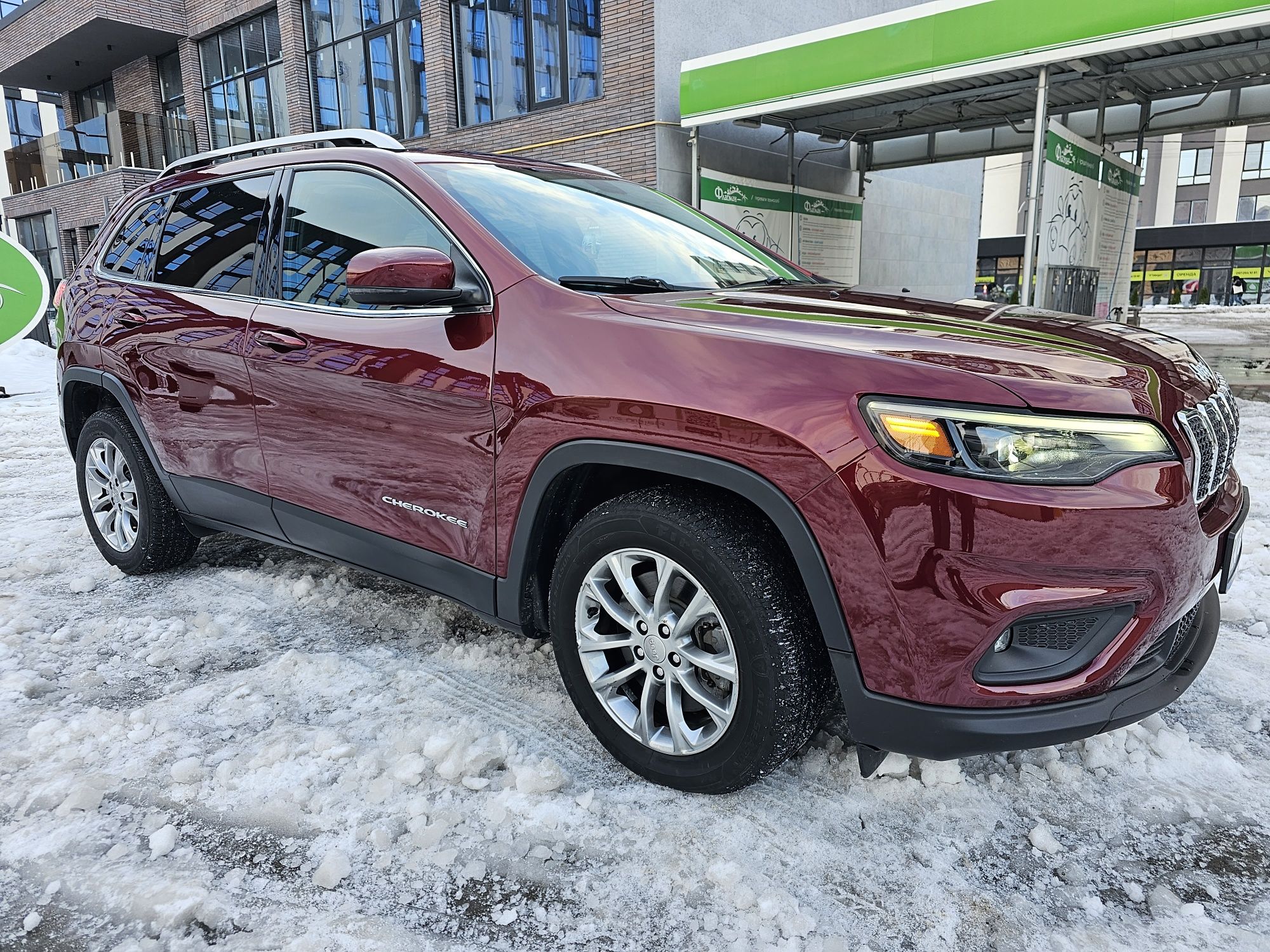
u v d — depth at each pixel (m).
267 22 16.42
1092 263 10.34
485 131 12.64
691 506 1.83
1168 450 1.64
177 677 2.62
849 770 2.08
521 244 2.28
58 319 3.63
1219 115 10.70
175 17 17.89
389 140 2.63
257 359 2.64
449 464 2.19
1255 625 2.88
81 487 3.60
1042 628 1.63
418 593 3.25
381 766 2.12
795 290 2.48
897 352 1.68
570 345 1.96
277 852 1.82
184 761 2.10
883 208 15.12
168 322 2.98
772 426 1.65
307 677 2.58
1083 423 1.57
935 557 1.55
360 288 2.04
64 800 1.99
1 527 4.32
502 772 2.12
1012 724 1.61
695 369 1.78
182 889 1.70
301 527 2.69
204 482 2.99
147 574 3.50
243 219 2.89
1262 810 1.95
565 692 2.48
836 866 1.77
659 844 1.83
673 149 10.80
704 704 1.88
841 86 8.32
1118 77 9.24
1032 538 1.53
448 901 1.68
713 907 1.66
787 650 1.74
